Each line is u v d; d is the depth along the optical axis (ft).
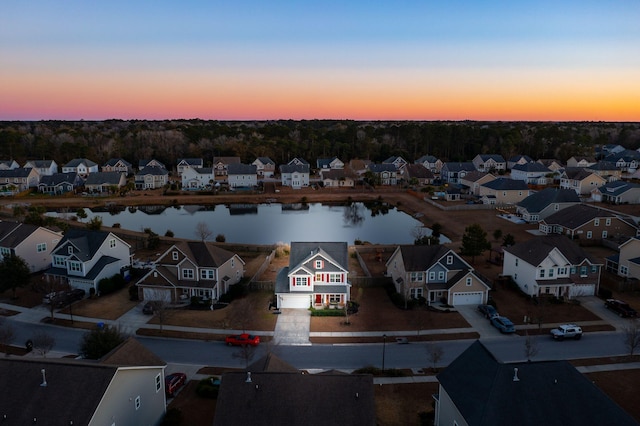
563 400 75.00
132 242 241.76
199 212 357.82
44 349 117.29
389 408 100.17
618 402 102.06
